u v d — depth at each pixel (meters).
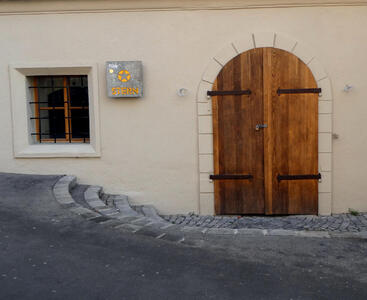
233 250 4.77
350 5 7.07
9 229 5.14
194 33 7.17
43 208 5.86
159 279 4.03
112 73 7.13
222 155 7.26
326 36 7.11
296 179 7.23
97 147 7.34
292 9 7.08
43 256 4.44
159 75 7.25
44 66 7.24
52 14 7.22
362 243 5.05
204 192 7.33
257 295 3.77
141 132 7.33
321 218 7.12
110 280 3.97
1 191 6.52
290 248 4.87
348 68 7.14
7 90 7.36
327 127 7.17
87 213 5.75
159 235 5.15
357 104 7.19
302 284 3.99
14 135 7.37
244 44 7.13
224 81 7.18
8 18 7.25
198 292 3.80
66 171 7.43
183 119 7.29
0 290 3.74
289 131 7.18
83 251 4.61
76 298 3.64
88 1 7.13
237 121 7.21
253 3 7.05
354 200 7.32
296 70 7.13
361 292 3.85
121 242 4.88
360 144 7.24
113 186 7.41
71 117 7.55
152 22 7.19
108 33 7.22
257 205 7.29
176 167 7.35
